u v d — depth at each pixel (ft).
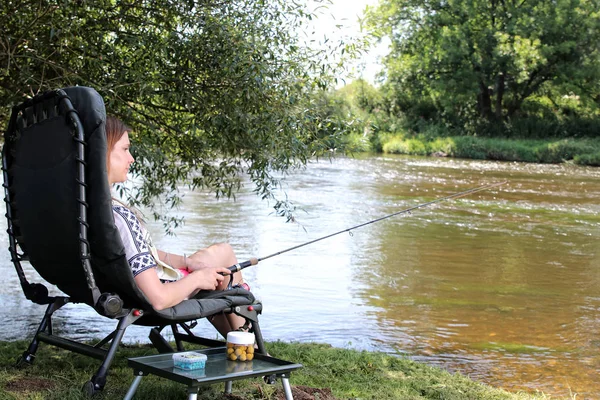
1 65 16.38
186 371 9.23
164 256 11.73
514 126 128.67
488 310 24.40
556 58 127.85
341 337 20.44
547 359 19.06
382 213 47.88
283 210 18.29
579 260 34.53
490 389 14.73
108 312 9.79
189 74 16.49
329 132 17.43
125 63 16.57
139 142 16.44
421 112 139.33
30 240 10.53
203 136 17.53
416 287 27.53
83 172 9.53
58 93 9.76
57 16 15.71
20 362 12.51
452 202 55.52
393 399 12.87
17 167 10.63
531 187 68.49
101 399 10.85
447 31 128.26
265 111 16.43
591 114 133.08
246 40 15.84
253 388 12.14
